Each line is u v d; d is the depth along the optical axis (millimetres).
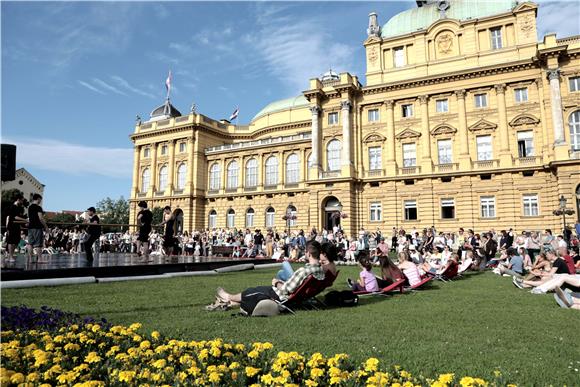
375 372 4277
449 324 7602
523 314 8586
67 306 8875
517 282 13312
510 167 38781
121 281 13586
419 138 43719
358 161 46344
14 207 17125
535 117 38594
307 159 55875
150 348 5254
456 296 11305
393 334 6812
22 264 15609
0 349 4719
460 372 4891
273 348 5723
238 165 61781
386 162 44844
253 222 58531
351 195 45250
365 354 5590
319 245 9125
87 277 12984
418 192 42812
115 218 88562
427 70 43938
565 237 28406
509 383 4516
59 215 85000
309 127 63750
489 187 39906
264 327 7219
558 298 9523
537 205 37906
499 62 40719
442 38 43875
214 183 63719
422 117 43562
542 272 13875
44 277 12492
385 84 45094
